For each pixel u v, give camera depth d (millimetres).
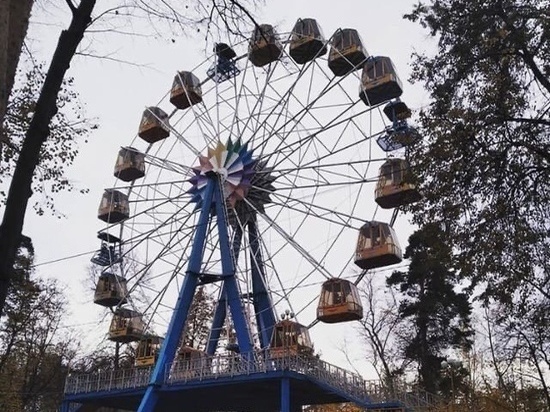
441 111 19312
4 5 6113
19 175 7164
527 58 18531
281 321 36156
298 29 43625
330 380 35812
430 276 46000
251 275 40344
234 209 40875
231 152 42406
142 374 39781
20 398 50281
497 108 18312
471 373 46438
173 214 44094
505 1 18844
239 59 43844
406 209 19531
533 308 19766
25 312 43406
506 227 18016
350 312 35812
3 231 6934
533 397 38094
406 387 39938
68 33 7852
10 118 18438
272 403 41688
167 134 47281
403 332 49312
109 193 46875
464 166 18422
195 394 38000
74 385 42688
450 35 19734
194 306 54875
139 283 43531
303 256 38625
